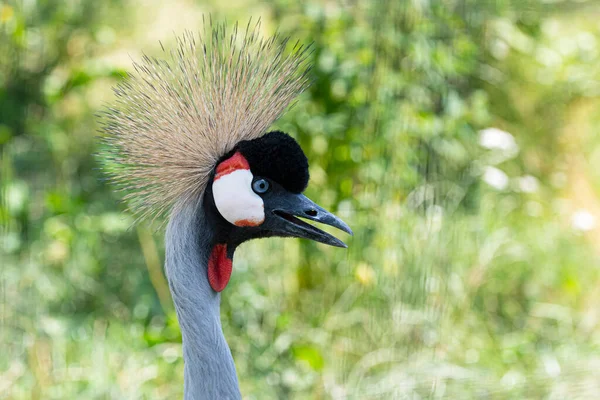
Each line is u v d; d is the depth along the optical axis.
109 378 7.74
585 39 12.18
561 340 9.01
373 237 8.60
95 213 9.79
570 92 11.77
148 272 9.34
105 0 11.14
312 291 9.18
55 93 10.00
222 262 5.04
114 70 9.63
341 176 9.31
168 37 10.95
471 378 7.87
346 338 8.32
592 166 11.45
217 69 5.03
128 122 4.94
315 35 9.62
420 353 8.16
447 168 9.44
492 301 9.68
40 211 9.72
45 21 10.72
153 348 8.22
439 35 9.50
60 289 8.98
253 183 4.89
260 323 8.66
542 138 11.57
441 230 8.70
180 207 4.93
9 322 8.43
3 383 7.68
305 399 7.79
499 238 9.53
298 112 9.11
